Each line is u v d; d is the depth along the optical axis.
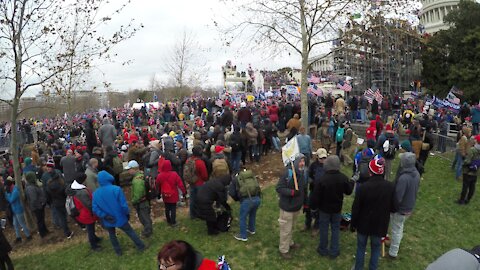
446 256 3.38
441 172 13.41
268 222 8.83
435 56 44.50
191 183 9.05
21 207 9.38
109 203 7.29
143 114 31.86
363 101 21.70
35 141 27.59
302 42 15.03
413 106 24.75
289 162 6.96
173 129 19.83
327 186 6.62
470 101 42.00
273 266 6.95
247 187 7.65
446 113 21.61
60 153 14.09
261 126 15.93
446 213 9.85
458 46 43.69
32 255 8.56
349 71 39.44
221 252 7.50
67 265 7.73
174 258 2.94
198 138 12.03
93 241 8.13
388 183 6.00
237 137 11.92
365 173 7.88
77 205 7.92
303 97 15.27
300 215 9.14
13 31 8.66
